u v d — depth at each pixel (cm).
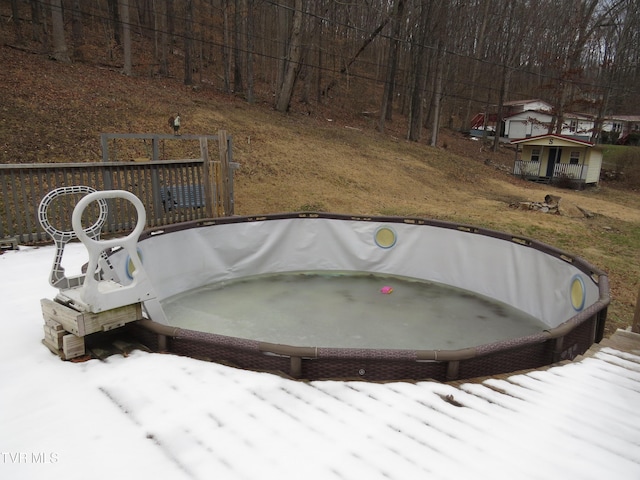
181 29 2764
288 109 2030
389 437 184
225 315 501
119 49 2244
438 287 625
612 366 271
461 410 206
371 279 651
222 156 705
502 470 164
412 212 1071
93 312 247
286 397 215
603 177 2438
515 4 2744
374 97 3133
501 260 573
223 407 204
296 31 1922
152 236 512
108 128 1179
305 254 677
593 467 167
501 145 3084
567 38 2730
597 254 828
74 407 204
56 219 561
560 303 479
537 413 206
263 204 1028
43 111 1141
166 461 168
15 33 1917
